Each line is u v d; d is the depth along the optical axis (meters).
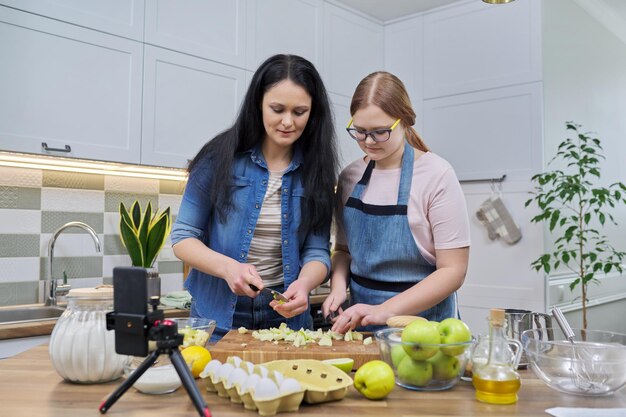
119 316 0.83
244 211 1.50
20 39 2.04
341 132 3.32
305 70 1.42
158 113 2.44
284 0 3.01
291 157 1.56
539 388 1.04
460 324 1.01
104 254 2.65
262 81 1.41
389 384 0.93
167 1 2.48
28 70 2.06
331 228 1.76
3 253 2.35
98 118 2.25
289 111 1.38
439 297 1.36
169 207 2.71
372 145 1.42
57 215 2.50
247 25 2.81
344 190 1.64
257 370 0.91
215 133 2.65
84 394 0.96
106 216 2.66
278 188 1.53
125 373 1.00
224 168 1.46
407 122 1.44
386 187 1.53
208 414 0.79
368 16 3.57
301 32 3.10
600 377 0.97
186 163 2.53
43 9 2.10
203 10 2.62
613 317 3.89
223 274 1.33
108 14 2.29
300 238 1.56
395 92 1.39
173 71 2.50
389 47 3.69
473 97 3.29
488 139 3.22
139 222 2.54
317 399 0.91
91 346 1.00
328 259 1.56
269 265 1.56
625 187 2.93
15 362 1.20
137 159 2.37
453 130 3.38
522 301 3.04
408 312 1.31
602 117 3.92
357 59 3.47
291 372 0.98
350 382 0.95
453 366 0.99
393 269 1.52
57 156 2.14
